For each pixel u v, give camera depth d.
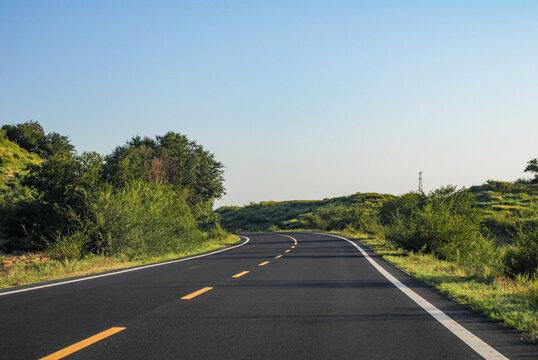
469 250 19.33
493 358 4.38
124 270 14.61
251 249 26.92
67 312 6.85
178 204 28.94
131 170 29.70
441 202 21.86
